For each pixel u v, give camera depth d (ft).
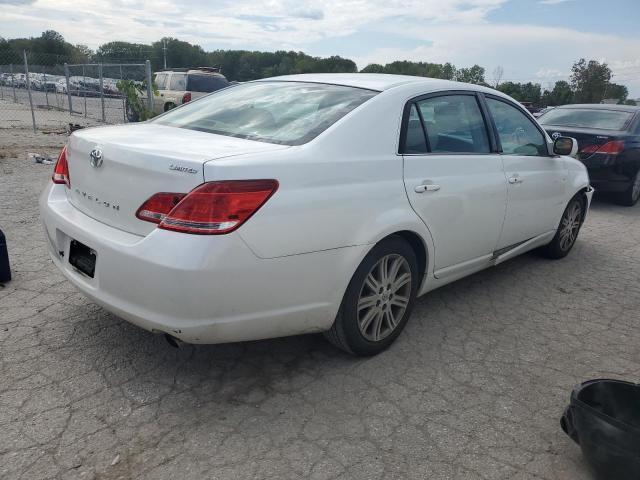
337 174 8.96
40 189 23.73
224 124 10.24
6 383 8.99
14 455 7.39
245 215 7.70
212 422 8.36
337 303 9.25
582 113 28.60
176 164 7.75
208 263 7.47
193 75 51.88
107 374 9.45
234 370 9.86
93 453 7.54
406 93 10.83
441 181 10.95
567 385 10.09
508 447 8.22
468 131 12.30
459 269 12.30
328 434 8.24
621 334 12.41
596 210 26.91
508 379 10.14
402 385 9.68
